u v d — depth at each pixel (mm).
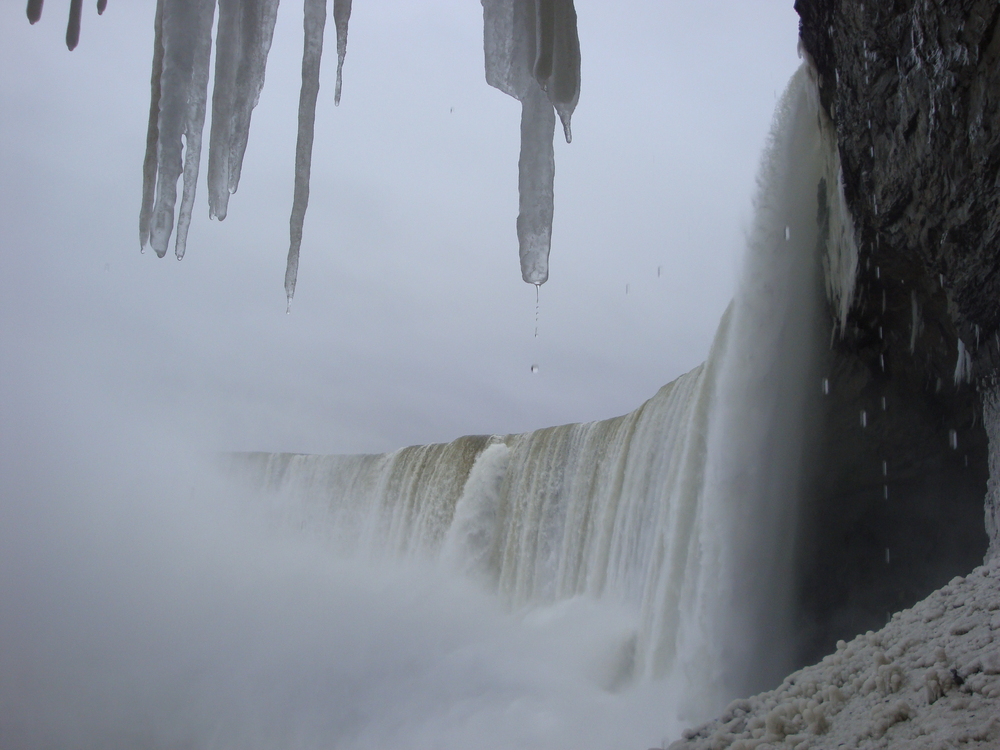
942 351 9188
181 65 4934
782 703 4949
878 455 10031
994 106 6543
